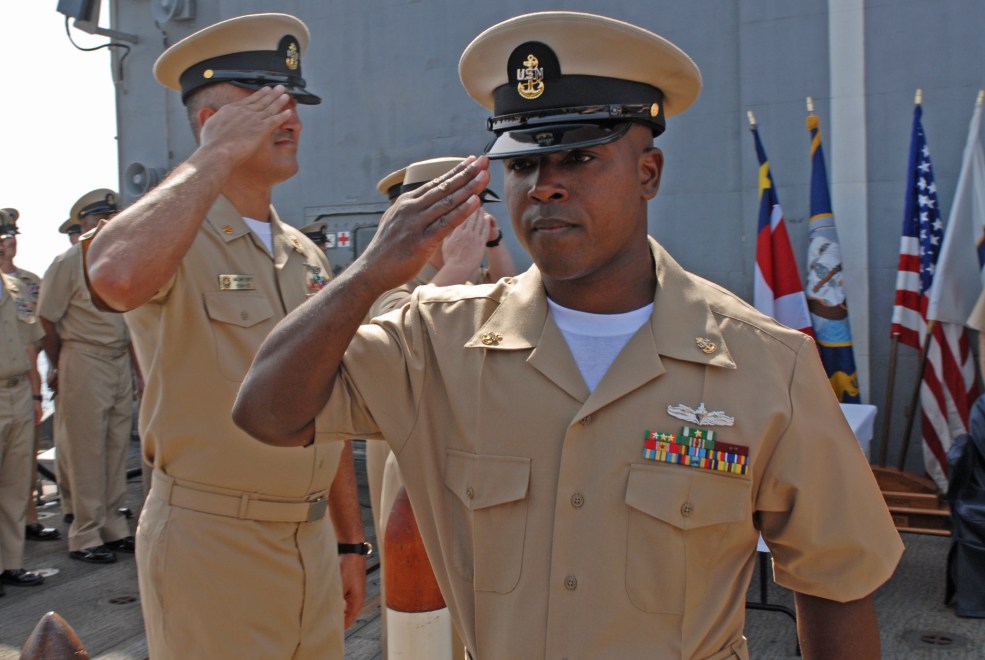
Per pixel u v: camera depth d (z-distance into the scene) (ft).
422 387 4.60
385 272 4.11
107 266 6.27
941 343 17.75
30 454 17.31
